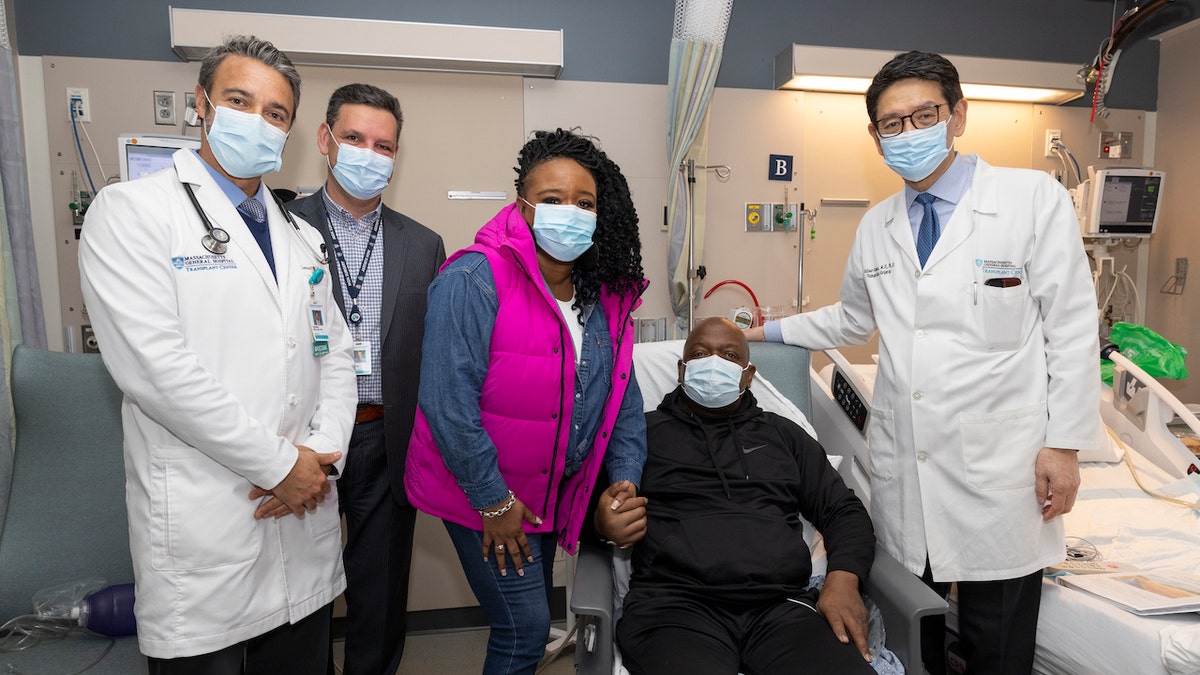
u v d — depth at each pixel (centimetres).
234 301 124
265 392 126
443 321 129
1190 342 321
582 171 136
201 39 233
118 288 114
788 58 282
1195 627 137
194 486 119
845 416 216
